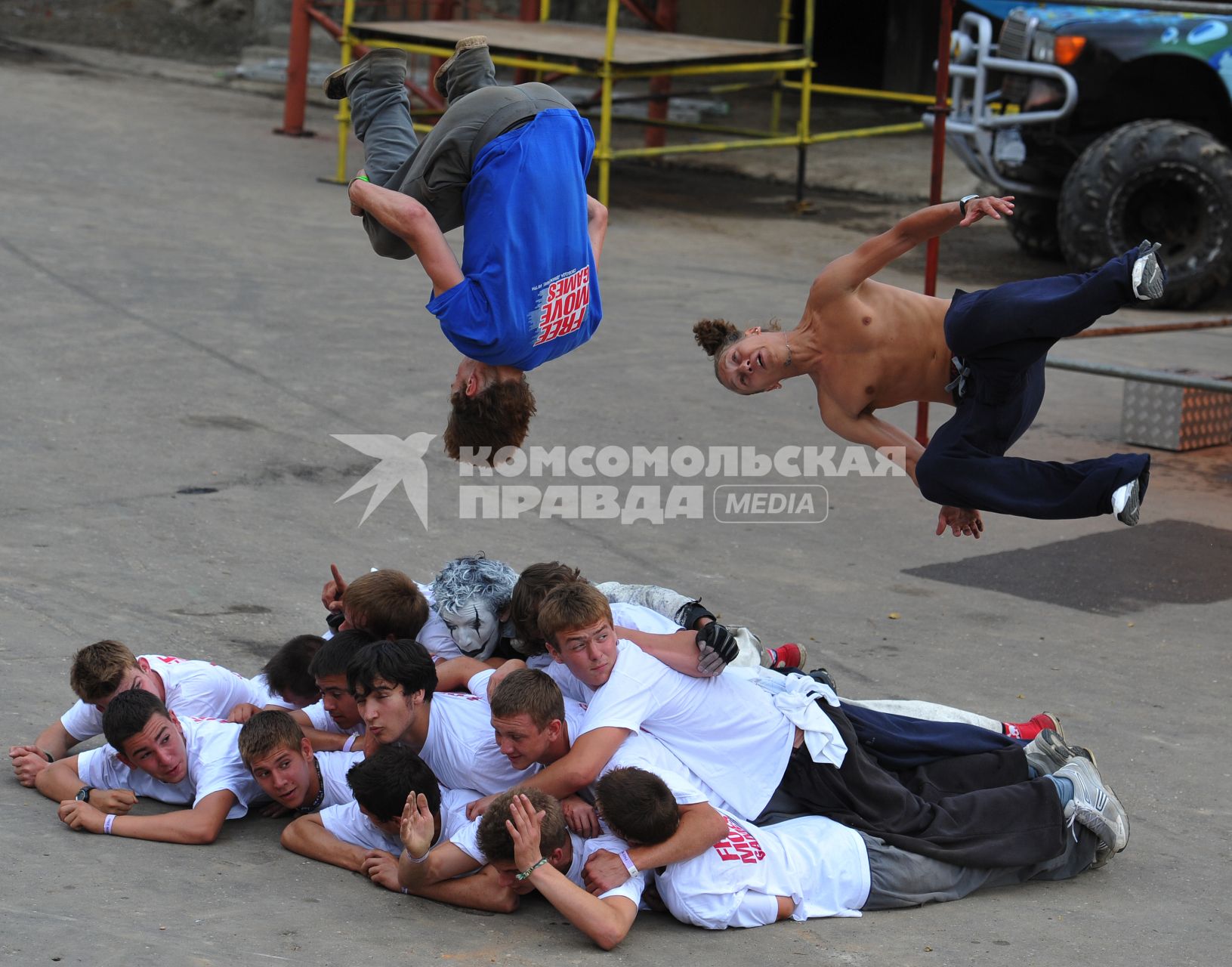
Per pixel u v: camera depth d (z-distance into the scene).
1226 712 12.18
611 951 7.97
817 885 8.72
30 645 11.46
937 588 14.91
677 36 36.19
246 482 16.14
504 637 9.93
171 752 9.15
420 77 44.81
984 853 9.09
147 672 9.74
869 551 15.93
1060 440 20.06
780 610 13.98
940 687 12.34
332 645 9.42
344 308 23.47
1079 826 9.45
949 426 9.75
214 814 8.95
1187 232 27.56
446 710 9.18
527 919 8.38
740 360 10.75
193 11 51.84
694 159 40.53
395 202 8.84
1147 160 26.86
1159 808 10.45
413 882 8.35
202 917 7.71
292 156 36.06
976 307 9.22
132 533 14.35
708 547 15.65
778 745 9.23
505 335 8.83
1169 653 13.43
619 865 8.26
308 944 7.52
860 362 10.53
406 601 9.73
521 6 38.88
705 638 9.04
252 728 8.99
